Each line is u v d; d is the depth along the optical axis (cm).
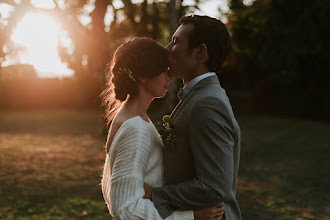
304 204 543
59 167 793
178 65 171
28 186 622
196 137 153
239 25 1163
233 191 173
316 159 901
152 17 1583
